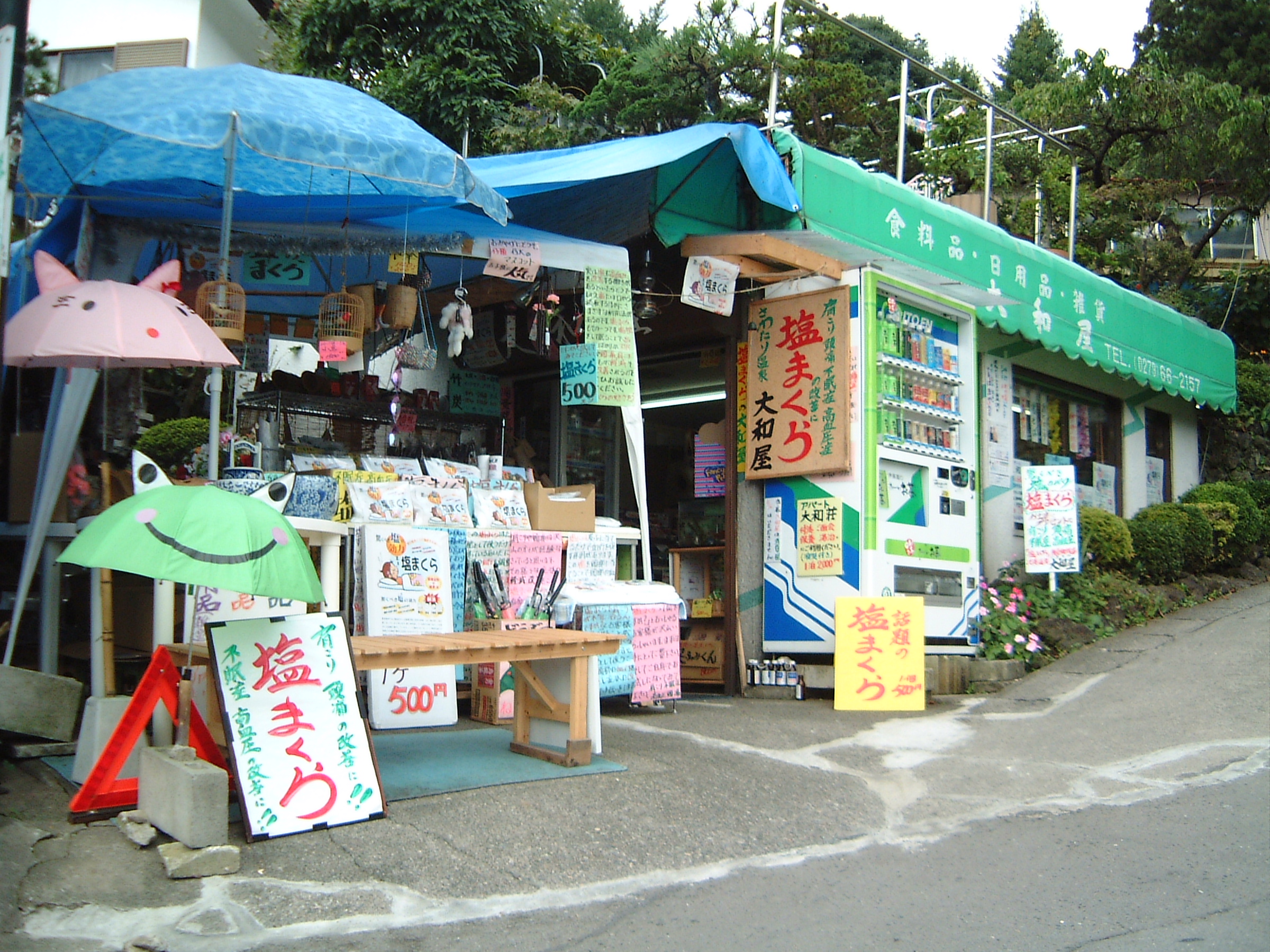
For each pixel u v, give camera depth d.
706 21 14.98
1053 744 5.87
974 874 4.00
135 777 4.39
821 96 18.00
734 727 6.45
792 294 8.11
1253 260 19.08
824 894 3.80
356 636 5.64
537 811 4.47
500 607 6.42
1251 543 11.90
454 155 5.17
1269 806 4.59
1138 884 3.85
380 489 6.30
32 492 5.75
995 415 9.99
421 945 3.31
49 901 3.40
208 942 3.25
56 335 4.79
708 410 10.52
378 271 7.38
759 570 8.16
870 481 7.57
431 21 15.34
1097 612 9.18
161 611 4.87
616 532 7.37
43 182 5.45
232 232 6.08
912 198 8.73
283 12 15.80
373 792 4.29
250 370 6.80
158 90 4.81
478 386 9.58
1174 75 17.20
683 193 7.68
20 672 4.82
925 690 7.37
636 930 3.47
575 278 7.74
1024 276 9.79
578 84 17.33
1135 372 11.09
